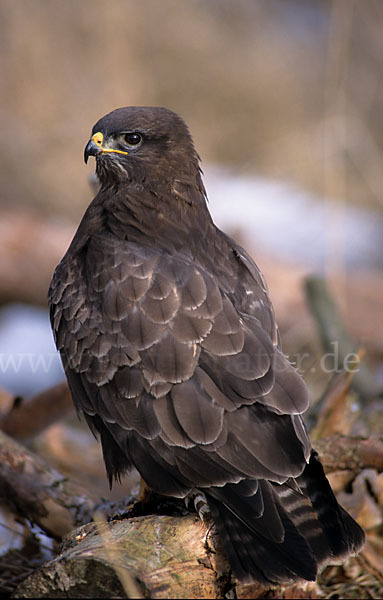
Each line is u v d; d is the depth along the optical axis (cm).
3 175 2006
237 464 662
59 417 1102
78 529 712
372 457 886
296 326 1523
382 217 1972
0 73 2198
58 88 2198
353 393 1084
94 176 1099
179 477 676
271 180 2134
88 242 794
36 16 2259
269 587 658
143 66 2334
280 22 2655
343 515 666
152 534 669
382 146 2088
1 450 909
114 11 2281
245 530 648
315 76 2447
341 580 844
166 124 834
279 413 677
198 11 2527
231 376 687
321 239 1838
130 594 587
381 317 1625
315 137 2188
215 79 2370
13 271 1714
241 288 779
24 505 896
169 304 719
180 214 809
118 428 711
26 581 623
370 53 2255
